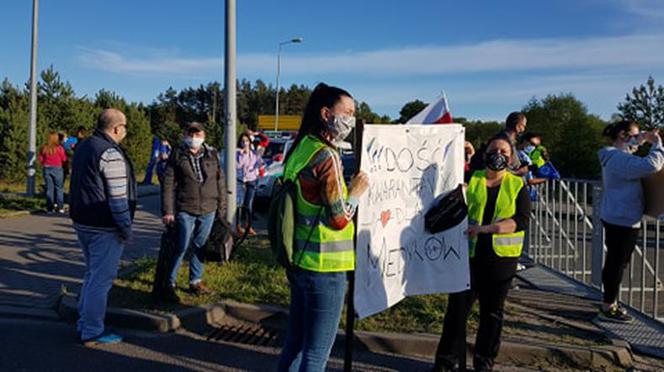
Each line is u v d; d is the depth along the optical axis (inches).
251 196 441.7
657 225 227.1
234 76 301.7
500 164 165.2
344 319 213.3
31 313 224.1
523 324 215.8
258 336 211.9
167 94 3344.0
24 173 810.2
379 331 204.2
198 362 186.1
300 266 121.1
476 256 165.5
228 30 297.3
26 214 503.8
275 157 585.9
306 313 123.4
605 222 219.0
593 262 277.7
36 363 179.6
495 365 186.5
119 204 190.2
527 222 165.8
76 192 194.1
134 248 357.4
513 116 268.5
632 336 208.1
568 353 187.5
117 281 256.4
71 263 308.3
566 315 232.7
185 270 275.0
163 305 227.0
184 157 229.6
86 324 196.1
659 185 206.2
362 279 130.8
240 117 3134.8
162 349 195.6
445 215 146.4
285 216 119.7
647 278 332.5
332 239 120.9
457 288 151.3
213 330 216.4
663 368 185.9
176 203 231.0
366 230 130.9
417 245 145.0
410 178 141.6
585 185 296.4
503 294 167.6
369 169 131.3
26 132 809.5
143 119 1235.9
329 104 120.5
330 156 118.4
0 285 259.8
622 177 210.2
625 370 183.9
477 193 167.6
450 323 170.7
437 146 145.3
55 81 1027.3
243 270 278.7
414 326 210.5
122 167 192.1
